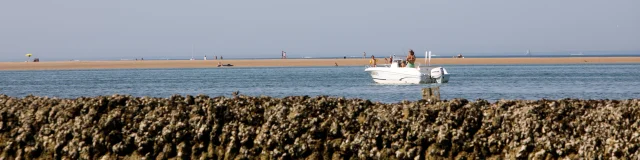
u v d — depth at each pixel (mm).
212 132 80750
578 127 76125
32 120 84875
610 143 71812
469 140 76688
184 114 83125
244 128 80688
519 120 77625
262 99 88188
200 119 81875
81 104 87000
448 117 79250
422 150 76750
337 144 78312
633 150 70250
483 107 82812
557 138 73750
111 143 80688
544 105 81812
